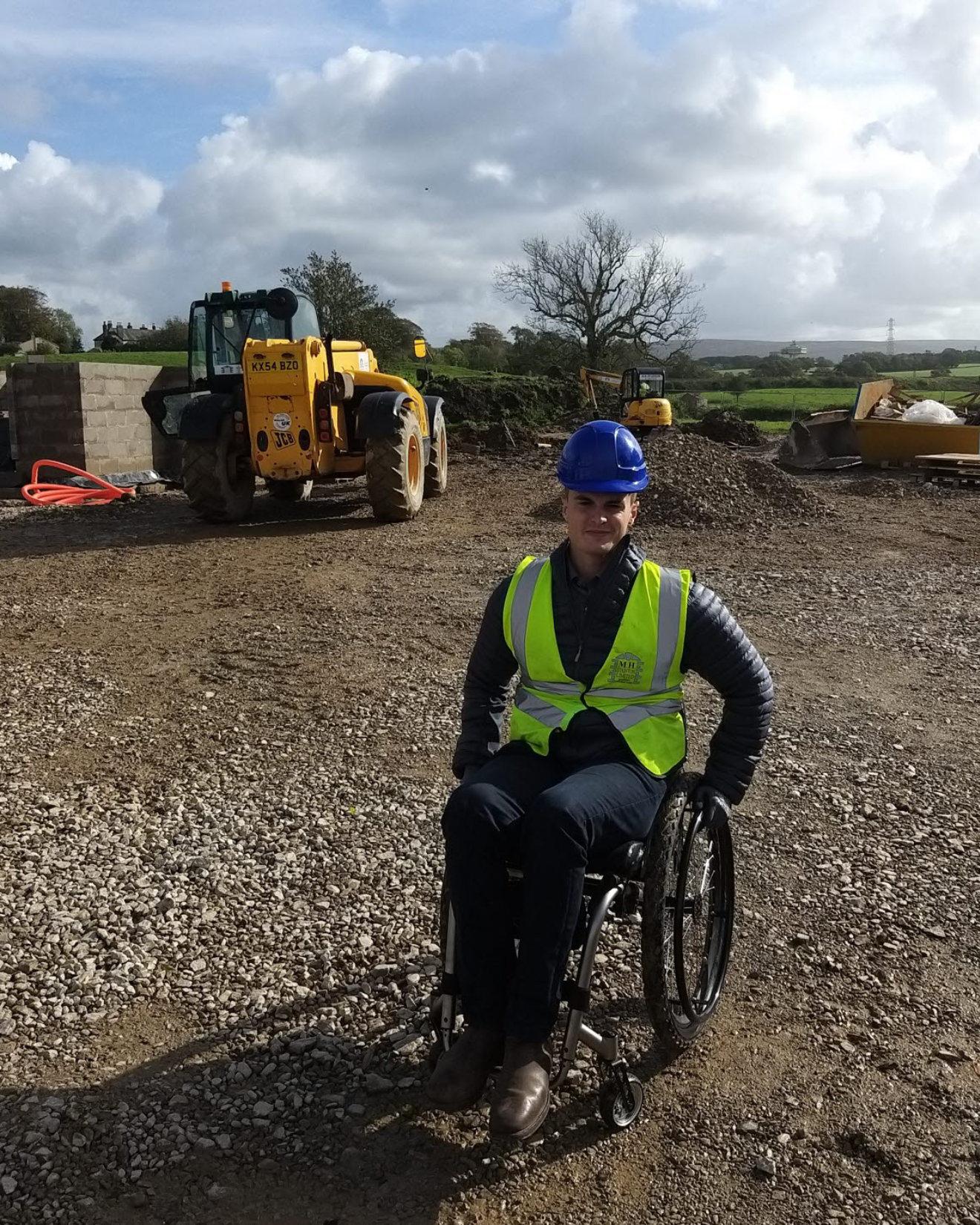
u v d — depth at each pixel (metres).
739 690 2.69
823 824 4.24
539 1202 2.41
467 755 2.81
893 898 3.70
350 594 8.24
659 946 2.57
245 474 12.25
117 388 16.03
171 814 4.37
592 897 2.61
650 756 2.67
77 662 6.59
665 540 10.59
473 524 11.73
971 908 3.64
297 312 12.42
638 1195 2.43
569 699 2.74
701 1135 2.60
